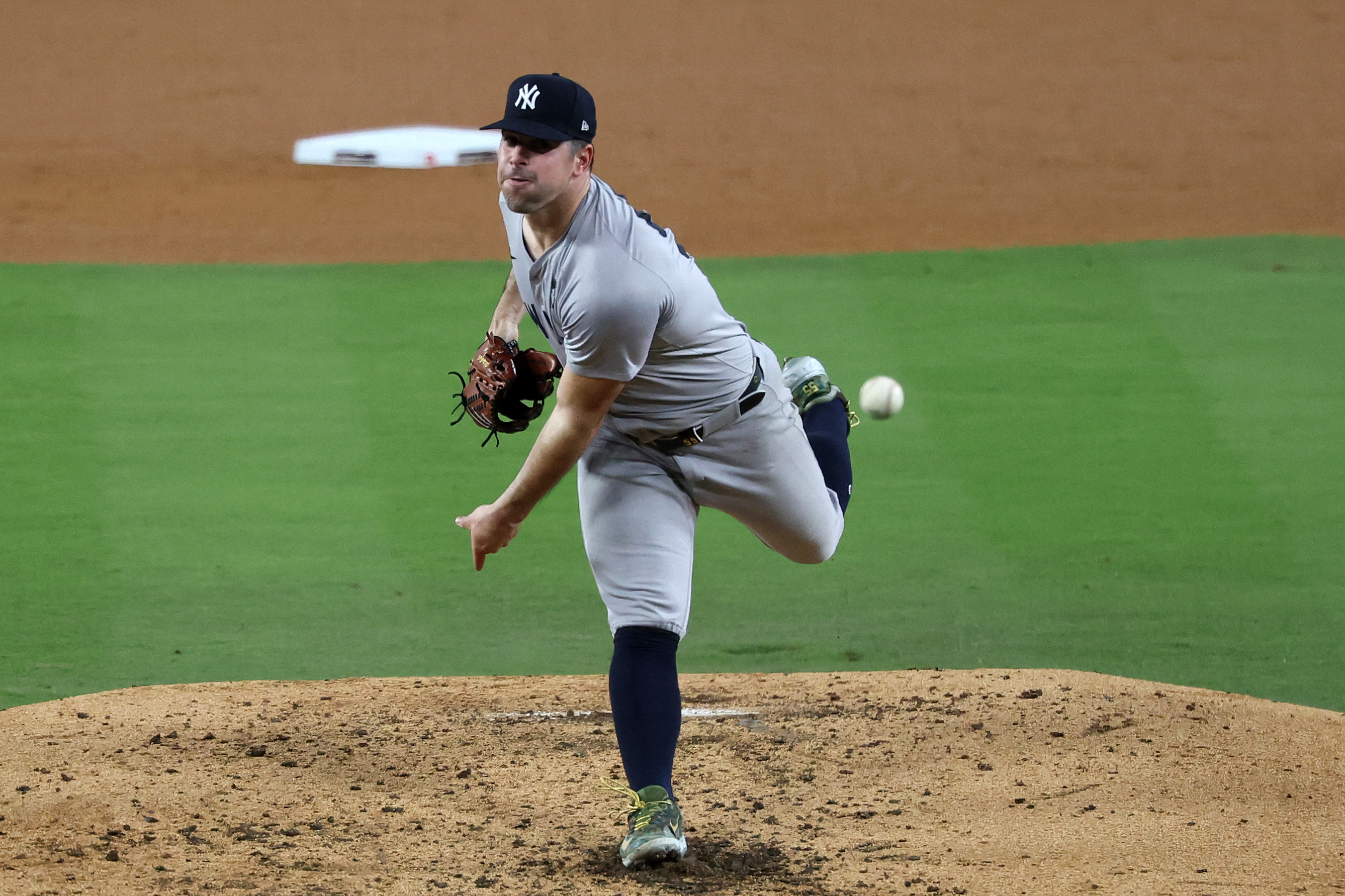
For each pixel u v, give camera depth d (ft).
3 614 79.30
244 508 96.43
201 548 89.76
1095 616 80.02
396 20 259.19
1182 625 78.69
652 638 45.19
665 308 41.78
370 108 224.53
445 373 124.88
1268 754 55.52
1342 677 71.46
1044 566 87.66
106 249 165.27
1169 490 99.45
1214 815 49.16
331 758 55.72
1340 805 50.14
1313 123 215.92
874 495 99.45
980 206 186.80
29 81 231.71
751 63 244.01
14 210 180.86
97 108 222.69
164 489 99.30
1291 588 83.61
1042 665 73.36
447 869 44.32
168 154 206.08
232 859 44.27
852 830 48.55
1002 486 100.63
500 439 109.70
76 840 45.03
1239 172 198.18
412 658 74.84
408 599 83.25
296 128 217.56
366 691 66.44
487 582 86.12
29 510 94.99
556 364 47.91
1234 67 237.86
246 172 200.64
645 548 45.16
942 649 75.92
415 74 237.45
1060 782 52.75
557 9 266.36
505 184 40.06
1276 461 104.22
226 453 106.22
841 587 85.40
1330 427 110.73
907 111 224.53
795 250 168.14
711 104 227.81
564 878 43.75
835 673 69.21
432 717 61.98
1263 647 75.41
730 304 145.89
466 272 157.79
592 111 40.65
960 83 234.79
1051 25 257.34
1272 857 44.78
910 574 86.94
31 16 257.55
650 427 44.42
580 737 59.06
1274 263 157.99
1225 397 117.70
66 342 131.13
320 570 87.04
